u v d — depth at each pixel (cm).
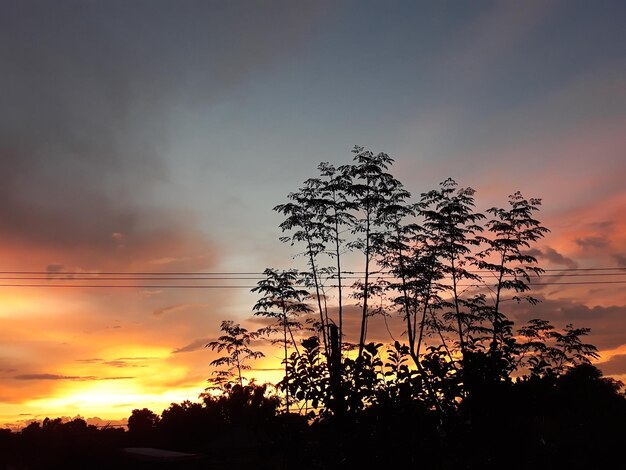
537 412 650
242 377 2608
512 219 2466
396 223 2388
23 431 3130
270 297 2339
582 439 1165
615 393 2114
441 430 648
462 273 2408
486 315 2348
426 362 662
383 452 621
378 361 673
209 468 2475
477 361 646
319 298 2342
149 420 6012
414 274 2352
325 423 658
